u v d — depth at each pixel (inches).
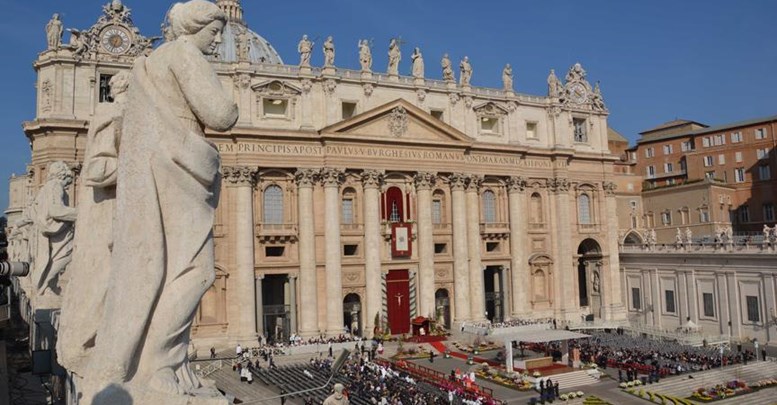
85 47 2070.6
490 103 2719.0
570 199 2896.2
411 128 2497.5
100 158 273.1
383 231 2456.9
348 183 2416.3
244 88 2246.6
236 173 2209.6
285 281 2338.8
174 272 232.2
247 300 2175.2
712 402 1632.6
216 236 2187.5
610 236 2970.0
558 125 2871.6
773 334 2271.2
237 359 1929.1
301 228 2305.6
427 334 2393.0
